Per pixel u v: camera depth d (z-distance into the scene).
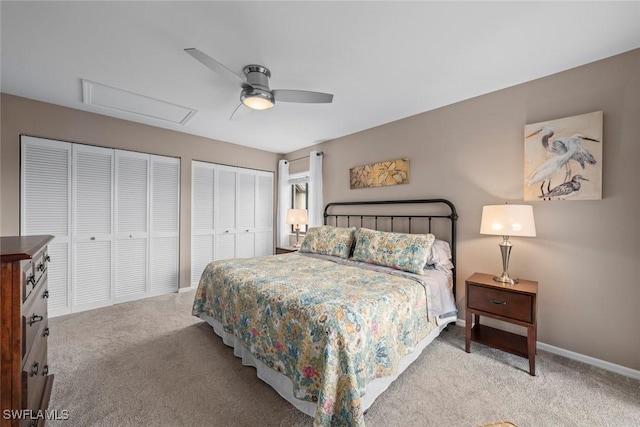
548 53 1.87
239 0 1.40
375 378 1.48
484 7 1.45
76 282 2.96
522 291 1.88
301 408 1.47
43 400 1.40
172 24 1.59
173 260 3.68
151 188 3.46
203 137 3.92
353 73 2.15
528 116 2.26
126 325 2.63
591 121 1.95
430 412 1.50
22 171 2.63
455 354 2.11
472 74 2.16
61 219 2.85
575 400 1.60
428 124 2.90
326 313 1.43
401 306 1.76
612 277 1.90
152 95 2.56
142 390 1.68
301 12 1.49
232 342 2.13
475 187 2.56
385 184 3.27
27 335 1.11
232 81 2.27
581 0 1.40
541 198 2.16
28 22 1.56
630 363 1.83
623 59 1.86
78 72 2.14
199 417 1.47
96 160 3.05
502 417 1.47
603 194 1.93
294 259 2.91
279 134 3.79
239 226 4.36
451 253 2.68
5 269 0.98
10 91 2.49
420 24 1.59
